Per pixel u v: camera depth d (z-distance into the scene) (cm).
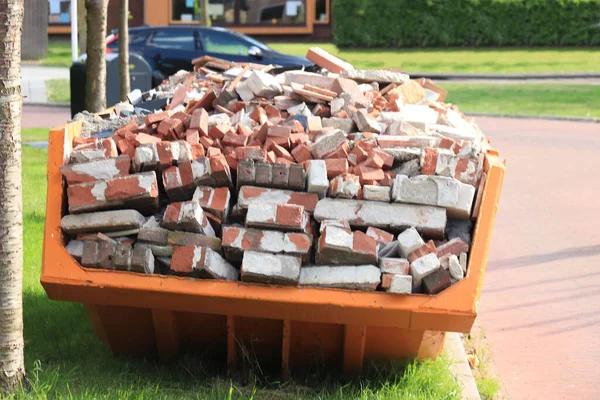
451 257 441
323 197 465
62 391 450
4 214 439
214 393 457
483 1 3412
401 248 447
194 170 469
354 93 605
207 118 529
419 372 488
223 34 1881
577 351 616
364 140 511
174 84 799
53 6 3847
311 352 484
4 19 428
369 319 442
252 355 488
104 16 1028
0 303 443
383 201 458
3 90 434
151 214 480
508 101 2225
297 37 3812
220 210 464
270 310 446
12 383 448
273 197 461
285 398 458
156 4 3719
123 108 663
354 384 484
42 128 1638
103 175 468
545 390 546
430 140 505
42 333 567
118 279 449
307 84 630
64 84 2461
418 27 3453
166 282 447
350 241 442
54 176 469
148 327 492
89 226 459
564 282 780
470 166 464
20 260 449
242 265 441
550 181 1259
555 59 3122
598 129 1825
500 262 846
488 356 596
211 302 447
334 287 442
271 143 497
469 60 3097
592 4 3397
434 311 435
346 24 3466
